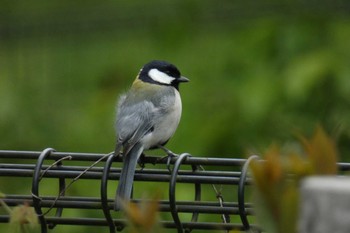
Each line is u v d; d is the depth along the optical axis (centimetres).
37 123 1357
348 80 1175
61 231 1035
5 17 1484
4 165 572
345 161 1112
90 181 1057
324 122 1170
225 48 1316
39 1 1509
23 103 1390
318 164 272
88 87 1398
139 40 1420
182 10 1417
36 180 548
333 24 1285
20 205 545
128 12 1448
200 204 548
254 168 272
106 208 548
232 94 1214
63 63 1444
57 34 1466
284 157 275
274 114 1170
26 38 1472
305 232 263
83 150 1263
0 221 566
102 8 1462
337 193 260
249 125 1175
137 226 283
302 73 1184
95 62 1427
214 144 1177
